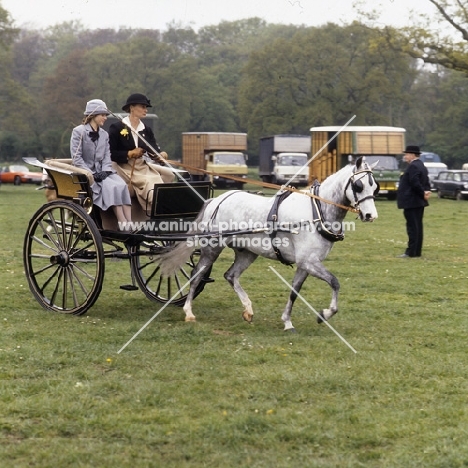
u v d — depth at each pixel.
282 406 7.38
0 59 62.91
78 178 11.07
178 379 8.14
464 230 25.27
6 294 12.79
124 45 73.88
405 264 17.12
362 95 65.75
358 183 9.92
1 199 42.38
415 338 10.06
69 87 72.81
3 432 6.68
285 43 67.81
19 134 74.94
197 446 6.40
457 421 6.98
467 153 82.44
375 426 6.84
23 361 8.70
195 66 77.75
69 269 11.41
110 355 8.97
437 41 44.84
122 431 6.66
